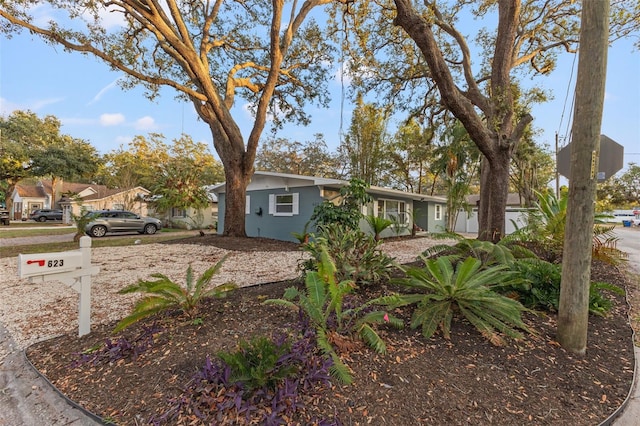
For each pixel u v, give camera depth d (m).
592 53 2.79
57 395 2.38
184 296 3.47
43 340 3.36
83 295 3.33
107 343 2.88
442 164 14.97
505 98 7.65
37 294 5.04
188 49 9.05
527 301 3.92
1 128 22.97
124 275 6.28
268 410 2.02
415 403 2.14
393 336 3.06
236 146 11.38
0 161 22.73
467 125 6.75
